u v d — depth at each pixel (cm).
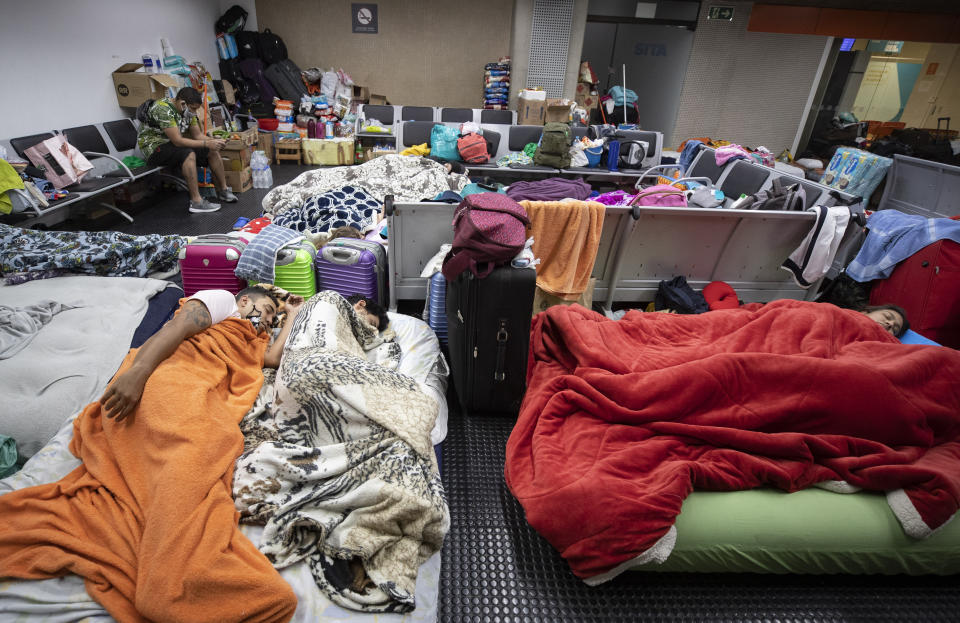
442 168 412
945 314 251
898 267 266
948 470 146
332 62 759
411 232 246
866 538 140
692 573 150
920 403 159
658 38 757
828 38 753
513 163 525
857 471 148
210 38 677
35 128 395
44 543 120
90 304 220
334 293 186
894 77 803
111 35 481
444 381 211
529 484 151
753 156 466
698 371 159
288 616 114
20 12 377
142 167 455
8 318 193
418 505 133
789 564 142
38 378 174
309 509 134
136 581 112
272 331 206
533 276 176
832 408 155
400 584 126
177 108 441
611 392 163
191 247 241
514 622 135
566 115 624
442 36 750
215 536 118
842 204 286
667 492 134
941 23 744
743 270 281
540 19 668
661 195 291
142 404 137
